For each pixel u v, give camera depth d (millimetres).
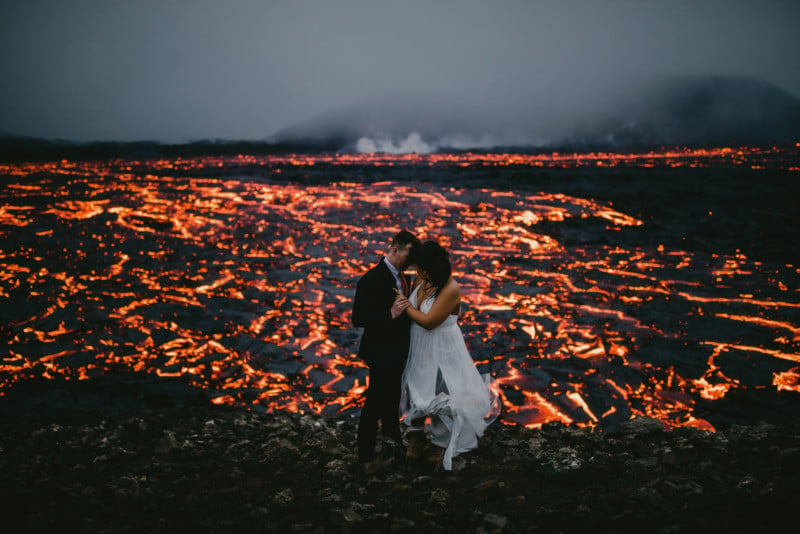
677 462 3658
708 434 4316
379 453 4121
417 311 3695
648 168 58125
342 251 20172
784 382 8523
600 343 10367
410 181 49688
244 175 57969
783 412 7523
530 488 3451
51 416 5777
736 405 7781
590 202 33656
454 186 44844
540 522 2852
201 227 25766
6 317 11914
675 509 2811
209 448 4605
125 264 17797
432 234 24078
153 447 4480
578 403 7941
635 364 9320
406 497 3391
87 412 6086
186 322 11781
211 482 3637
